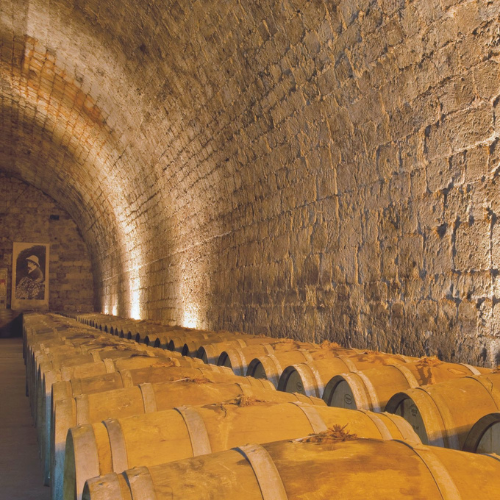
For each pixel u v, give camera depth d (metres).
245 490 1.85
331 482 1.86
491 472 1.96
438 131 5.48
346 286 7.11
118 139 16.17
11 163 25.97
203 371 4.48
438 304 5.50
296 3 6.74
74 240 29.17
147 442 2.61
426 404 3.26
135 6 9.65
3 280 27.88
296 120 7.90
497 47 4.72
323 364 4.74
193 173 12.59
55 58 13.52
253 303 9.98
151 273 18.25
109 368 5.09
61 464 3.32
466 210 5.17
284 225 8.77
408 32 5.53
